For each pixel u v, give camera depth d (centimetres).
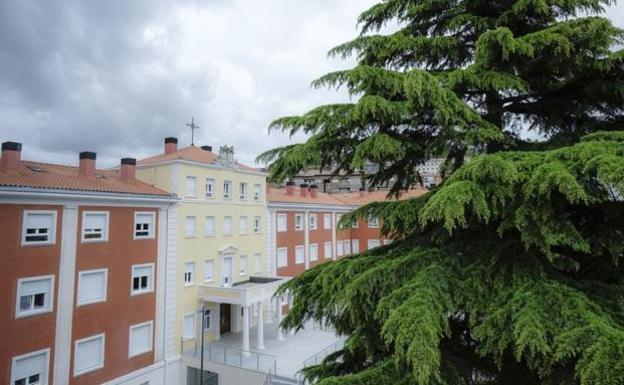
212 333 2319
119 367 1791
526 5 476
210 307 2311
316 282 491
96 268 1728
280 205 2977
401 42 503
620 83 455
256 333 2500
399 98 458
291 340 2342
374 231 4041
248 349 2067
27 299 1508
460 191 335
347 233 4047
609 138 376
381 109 400
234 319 2525
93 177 1897
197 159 2322
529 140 547
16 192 1452
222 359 1984
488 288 396
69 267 1630
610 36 432
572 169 329
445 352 442
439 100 391
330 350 2086
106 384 1725
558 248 434
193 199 2223
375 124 448
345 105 437
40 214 1553
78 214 1673
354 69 430
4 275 1439
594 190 343
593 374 276
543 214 342
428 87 383
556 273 409
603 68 446
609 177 287
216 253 2377
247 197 2659
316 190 3769
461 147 481
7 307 1442
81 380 1644
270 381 1745
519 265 399
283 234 3055
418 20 588
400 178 581
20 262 1483
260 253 2764
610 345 284
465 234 463
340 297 415
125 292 1842
